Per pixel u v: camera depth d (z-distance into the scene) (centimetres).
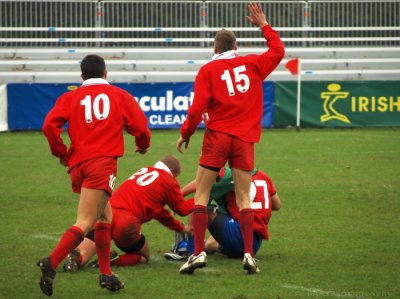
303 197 3991
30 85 8038
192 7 10244
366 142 6881
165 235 3073
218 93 2391
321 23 10406
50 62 9700
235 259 2620
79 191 2173
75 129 2142
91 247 2464
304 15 10319
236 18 10294
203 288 2202
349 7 10362
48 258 1986
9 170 5056
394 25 10369
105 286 2134
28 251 2722
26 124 8050
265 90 8306
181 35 10375
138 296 2111
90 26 10175
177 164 2545
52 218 3403
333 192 4153
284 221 3334
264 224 2580
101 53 9994
